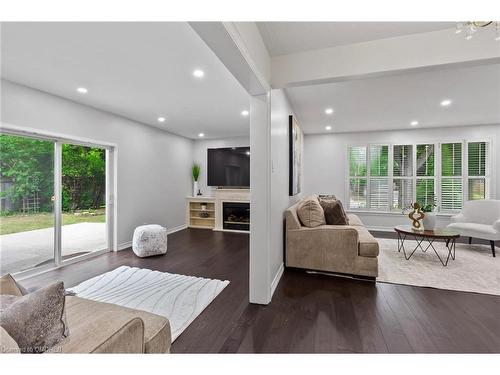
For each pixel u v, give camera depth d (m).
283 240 3.18
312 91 3.24
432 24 1.80
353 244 2.85
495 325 1.93
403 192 5.63
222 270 3.21
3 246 2.87
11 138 2.92
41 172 3.22
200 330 1.89
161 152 5.36
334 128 5.52
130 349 0.97
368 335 1.81
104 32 1.85
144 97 3.34
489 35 1.79
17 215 2.99
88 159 3.86
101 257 3.80
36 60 2.29
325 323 1.97
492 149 5.03
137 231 3.87
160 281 2.83
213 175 6.16
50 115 3.16
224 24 1.31
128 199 4.44
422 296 2.42
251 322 2.00
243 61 1.65
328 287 2.65
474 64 1.87
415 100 3.59
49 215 3.30
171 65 2.42
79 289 2.62
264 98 2.27
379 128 5.49
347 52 2.11
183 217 6.17
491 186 5.04
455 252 3.82
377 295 2.45
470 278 2.84
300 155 4.83
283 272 3.09
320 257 2.98
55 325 0.84
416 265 3.28
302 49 2.19
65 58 2.25
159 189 5.29
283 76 2.28
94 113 3.78
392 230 5.64
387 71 2.01
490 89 3.16
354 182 5.98
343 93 3.31
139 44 2.03
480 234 3.76
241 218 5.94
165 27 1.80
